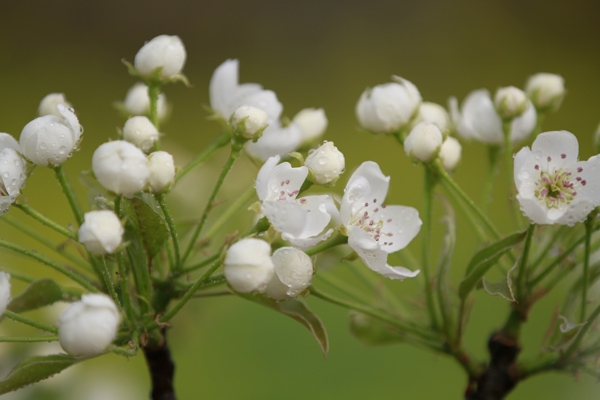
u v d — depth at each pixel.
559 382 0.80
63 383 0.70
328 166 0.56
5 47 1.89
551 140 0.58
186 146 1.76
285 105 1.95
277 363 0.92
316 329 0.57
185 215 0.67
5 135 0.56
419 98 0.63
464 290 0.59
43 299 0.58
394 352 0.93
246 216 0.69
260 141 0.61
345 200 0.56
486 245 0.59
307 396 0.91
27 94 1.83
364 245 0.55
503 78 1.96
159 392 0.60
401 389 0.91
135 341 0.55
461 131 0.65
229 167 0.58
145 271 0.57
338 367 0.93
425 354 0.93
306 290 0.56
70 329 0.53
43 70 1.89
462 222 1.10
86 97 1.86
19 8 1.93
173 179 0.56
